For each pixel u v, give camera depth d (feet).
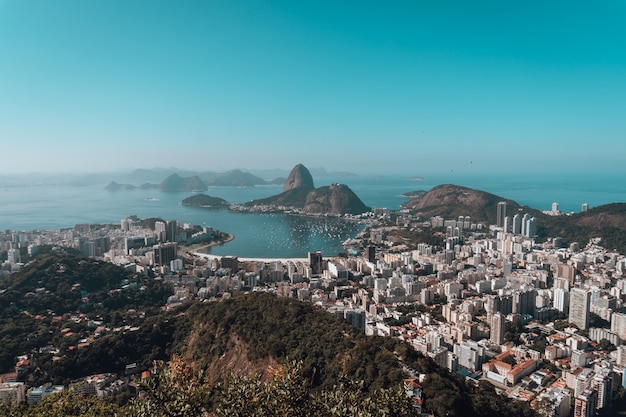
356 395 77.56
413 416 78.84
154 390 74.69
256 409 72.74
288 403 75.20
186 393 74.59
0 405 112.37
